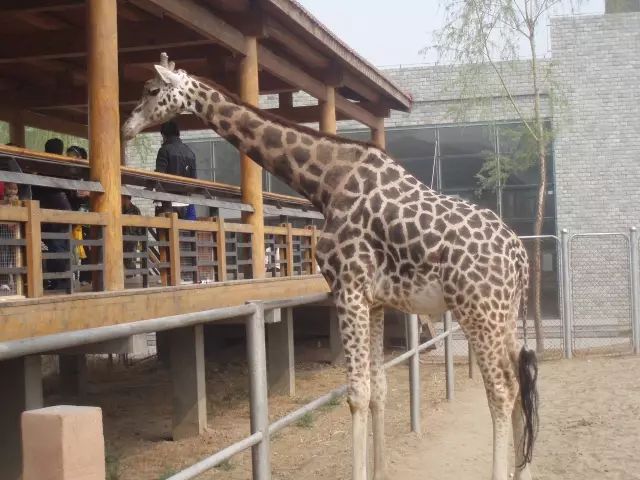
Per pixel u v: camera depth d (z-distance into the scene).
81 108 12.42
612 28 18.58
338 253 5.38
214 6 8.49
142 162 18.83
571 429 7.67
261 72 11.78
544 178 14.76
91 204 5.97
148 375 12.20
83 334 2.93
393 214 5.27
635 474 6.13
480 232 5.16
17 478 5.12
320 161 5.61
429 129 19.53
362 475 5.25
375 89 12.88
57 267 6.78
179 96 5.98
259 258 8.70
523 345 5.27
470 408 9.09
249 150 5.88
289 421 4.59
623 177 18.59
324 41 9.95
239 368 12.41
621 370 11.30
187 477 3.32
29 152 5.39
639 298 13.24
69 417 2.07
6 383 5.14
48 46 9.27
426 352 14.09
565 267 13.14
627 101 18.55
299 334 13.63
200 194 8.48
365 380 5.29
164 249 6.88
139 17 10.01
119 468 6.95
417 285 5.26
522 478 5.36
